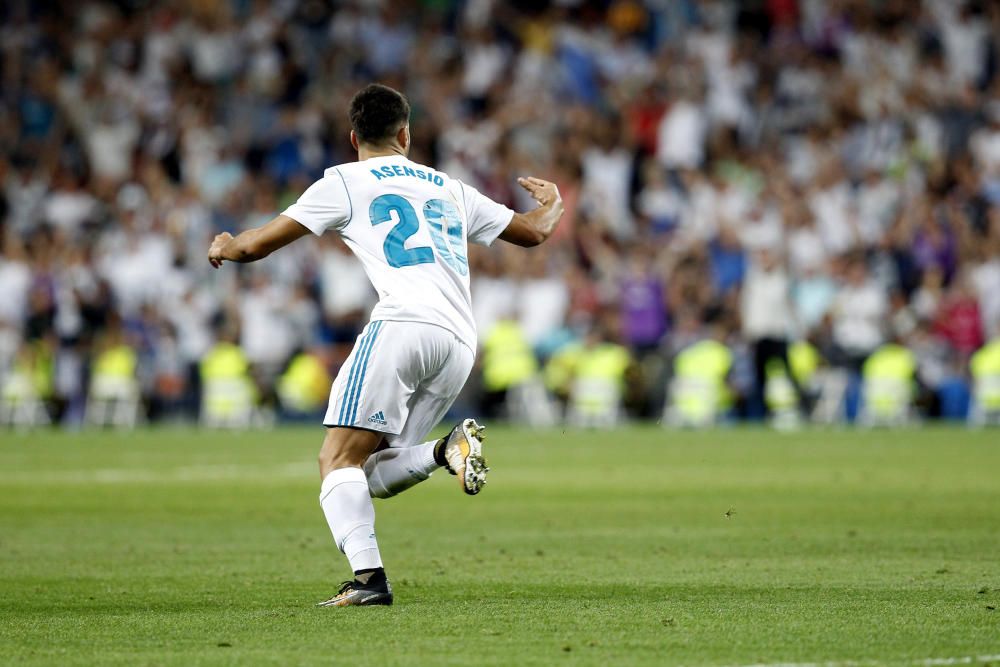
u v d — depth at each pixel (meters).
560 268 81.88
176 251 83.19
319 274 82.19
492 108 93.25
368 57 95.44
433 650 17.64
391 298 21.14
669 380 78.06
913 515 34.31
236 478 45.78
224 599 22.20
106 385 77.19
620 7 97.88
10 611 21.02
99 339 79.31
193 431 72.25
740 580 24.06
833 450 56.56
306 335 80.19
